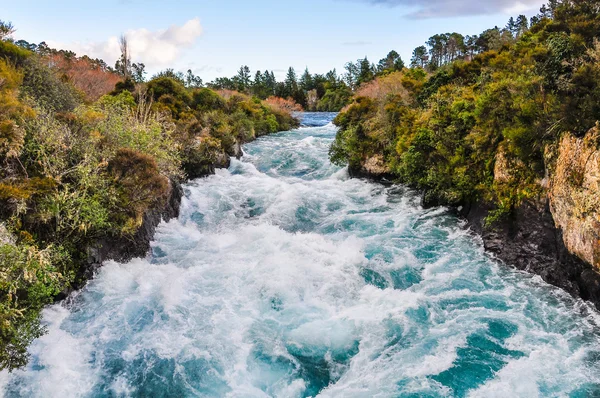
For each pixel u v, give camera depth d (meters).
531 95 13.71
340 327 11.22
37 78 19.48
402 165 20.48
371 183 24.36
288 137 42.75
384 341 10.59
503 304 11.84
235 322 11.41
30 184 11.40
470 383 9.03
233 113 41.03
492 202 15.45
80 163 12.69
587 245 10.48
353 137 25.88
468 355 9.91
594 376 8.98
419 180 19.61
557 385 8.80
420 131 19.14
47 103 18.28
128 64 60.25
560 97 12.15
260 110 48.94
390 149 23.38
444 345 10.30
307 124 59.25
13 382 8.89
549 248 12.70
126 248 14.38
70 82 27.14
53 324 10.77
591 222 10.24
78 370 9.52
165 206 18.23
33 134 12.91
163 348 10.36
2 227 9.53
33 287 9.50
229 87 99.75
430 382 9.11
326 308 12.07
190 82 92.56
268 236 16.95
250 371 9.73
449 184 18.12
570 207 11.20
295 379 9.51
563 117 11.84
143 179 14.07
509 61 20.09
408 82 29.64
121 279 13.08
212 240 16.83
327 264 14.51
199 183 24.23
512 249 14.00
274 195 22.56
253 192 23.12
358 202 21.70
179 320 11.42
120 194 13.67
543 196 12.95
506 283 12.88
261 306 12.16
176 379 9.41
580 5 15.70
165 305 11.99
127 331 10.91
